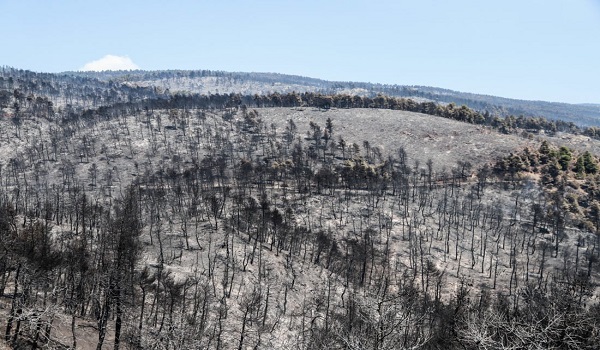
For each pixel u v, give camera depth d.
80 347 59.09
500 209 197.50
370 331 31.92
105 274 57.41
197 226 139.50
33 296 59.19
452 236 173.62
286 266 122.62
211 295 87.25
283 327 89.38
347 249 140.75
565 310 30.27
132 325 63.38
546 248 162.50
